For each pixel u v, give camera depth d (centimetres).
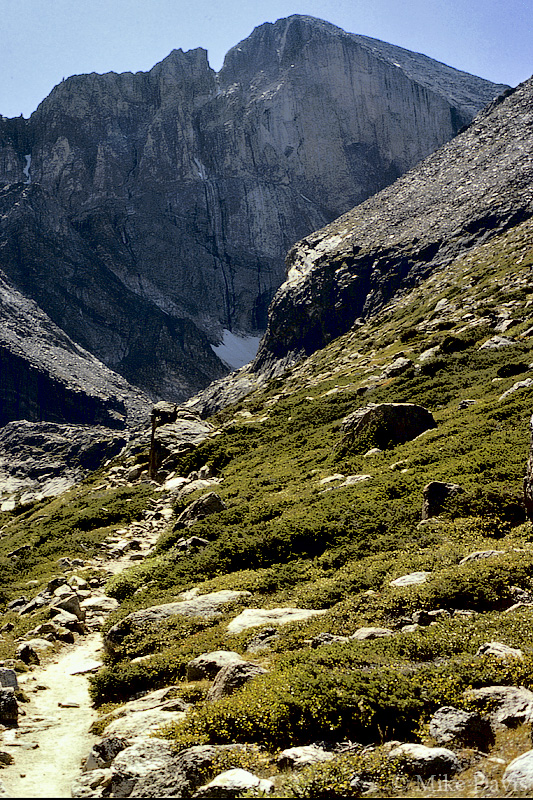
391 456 3262
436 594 1416
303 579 1945
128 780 894
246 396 11550
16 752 1102
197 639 1556
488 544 1752
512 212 14038
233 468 4794
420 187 18912
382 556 1903
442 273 13088
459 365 5128
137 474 6619
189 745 964
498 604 1352
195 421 6819
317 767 823
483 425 3133
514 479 2252
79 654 1811
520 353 4966
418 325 8725
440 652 1121
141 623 1764
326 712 931
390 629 1341
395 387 5219
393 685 970
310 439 4750
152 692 1365
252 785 812
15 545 4272
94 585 2656
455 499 2114
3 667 1541
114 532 3803
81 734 1198
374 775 805
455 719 862
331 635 1330
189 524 3234
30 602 2491
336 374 8025
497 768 771
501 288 8244
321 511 2547
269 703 1000
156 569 2505
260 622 1559
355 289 16900
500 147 17225
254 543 2317
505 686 923
